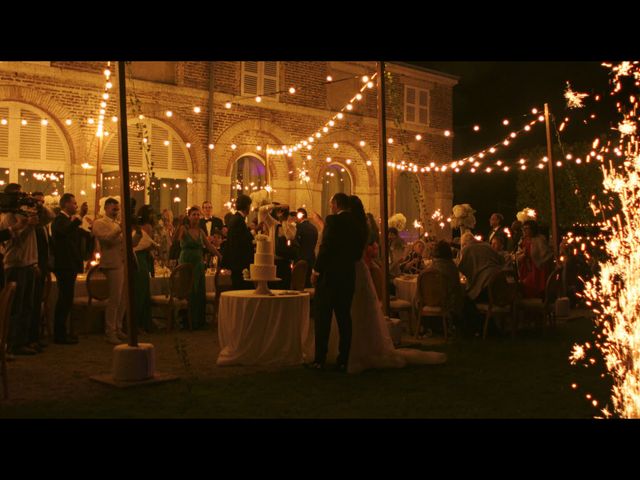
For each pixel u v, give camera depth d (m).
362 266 7.04
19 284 7.23
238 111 16.61
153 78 15.33
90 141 14.24
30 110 13.63
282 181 17.58
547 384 6.24
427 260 11.07
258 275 7.25
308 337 7.51
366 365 6.93
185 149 15.91
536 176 20.80
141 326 9.43
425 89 21.02
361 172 19.23
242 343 7.10
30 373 6.54
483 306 9.28
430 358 7.26
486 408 5.33
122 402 5.39
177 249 10.83
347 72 19.02
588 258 12.62
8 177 13.38
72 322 8.62
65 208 8.30
